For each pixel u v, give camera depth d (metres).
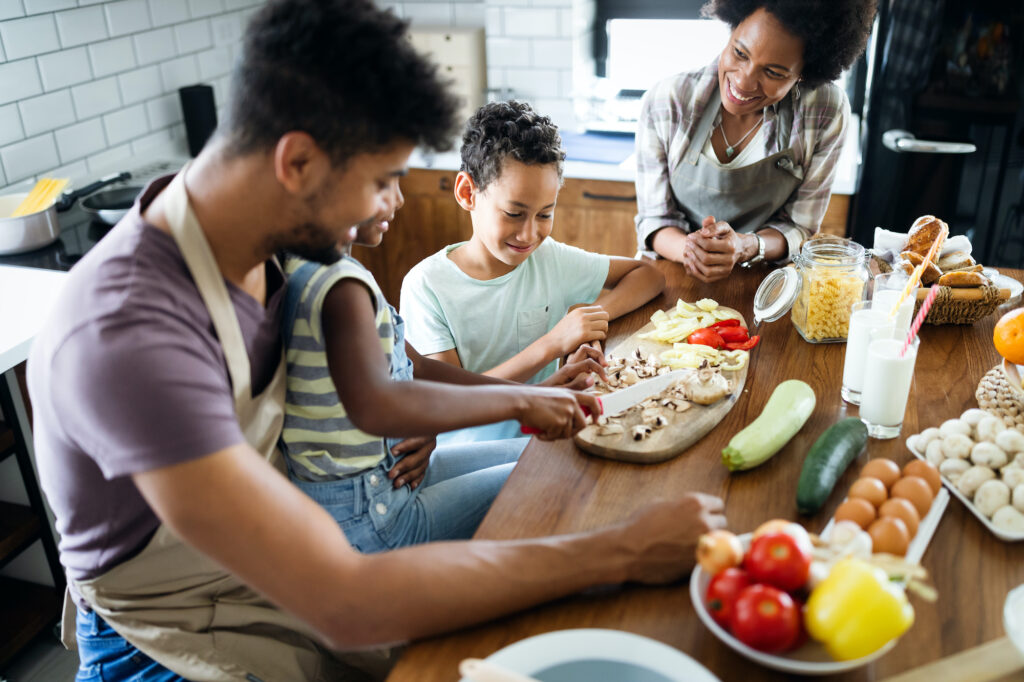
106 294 0.81
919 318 1.14
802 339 1.51
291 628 1.10
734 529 1.01
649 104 2.01
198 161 0.89
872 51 2.50
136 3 2.69
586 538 0.93
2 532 1.90
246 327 0.97
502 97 3.21
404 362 1.27
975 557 0.96
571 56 3.11
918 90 2.48
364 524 1.21
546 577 0.89
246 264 0.94
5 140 2.34
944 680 0.79
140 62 2.74
